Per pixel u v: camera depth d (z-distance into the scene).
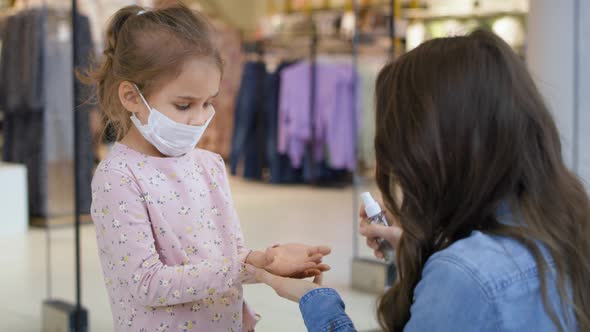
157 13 1.05
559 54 2.39
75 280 2.35
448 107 0.80
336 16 6.37
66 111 3.54
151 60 1.00
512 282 0.77
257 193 5.51
